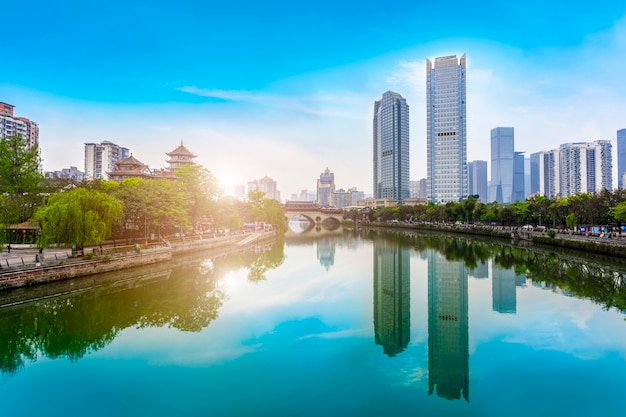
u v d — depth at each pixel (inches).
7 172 2475.4
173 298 1668.3
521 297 1704.0
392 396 857.5
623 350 1099.3
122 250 2230.6
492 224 5516.7
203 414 787.4
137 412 794.8
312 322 1354.6
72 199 1873.8
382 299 1696.6
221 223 3998.5
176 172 3361.2
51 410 802.8
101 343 1152.8
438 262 2787.9
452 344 1155.3
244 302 1615.4
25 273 1578.5
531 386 901.2
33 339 1184.8
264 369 982.4
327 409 805.9
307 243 4473.4
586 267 2388.0
